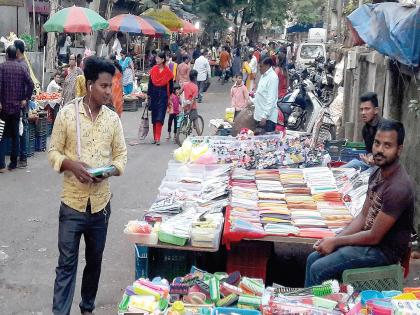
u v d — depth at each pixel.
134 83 19.06
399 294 4.07
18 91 9.54
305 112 13.20
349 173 6.68
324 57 24.86
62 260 4.35
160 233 4.90
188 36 38.84
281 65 17.02
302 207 5.88
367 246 4.43
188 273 5.04
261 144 8.16
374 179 4.61
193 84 12.91
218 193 6.10
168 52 24.86
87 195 4.32
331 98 16.27
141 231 4.90
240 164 7.36
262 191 6.37
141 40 29.12
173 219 5.21
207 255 5.68
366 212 4.70
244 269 5.25
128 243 6.69
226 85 28.67
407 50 6.33
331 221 5.43
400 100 7.91
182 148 7.30
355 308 3.85
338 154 8.22
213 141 8.38
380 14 7.18
